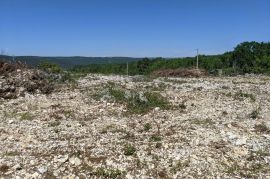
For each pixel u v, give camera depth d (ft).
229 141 53.98
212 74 184.65
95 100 84.69
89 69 260.62
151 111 76.28
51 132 58.80
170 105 81.56
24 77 94.63
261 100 92.02
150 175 42.93
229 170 44.60
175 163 45.68
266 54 229.04
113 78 129.49
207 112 75.77
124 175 42.60
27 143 52.65
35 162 44.93
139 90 100.63
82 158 46.39
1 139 54.39
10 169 43.06
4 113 71.05
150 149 49.85
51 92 92.27
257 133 59.57
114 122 66.54
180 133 58.23
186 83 123.13
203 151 49.52
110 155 47.55
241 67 225.76
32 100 82.94
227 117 70.95
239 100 91.15
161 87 109.91
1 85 86.58
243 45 234.99
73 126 62.80
